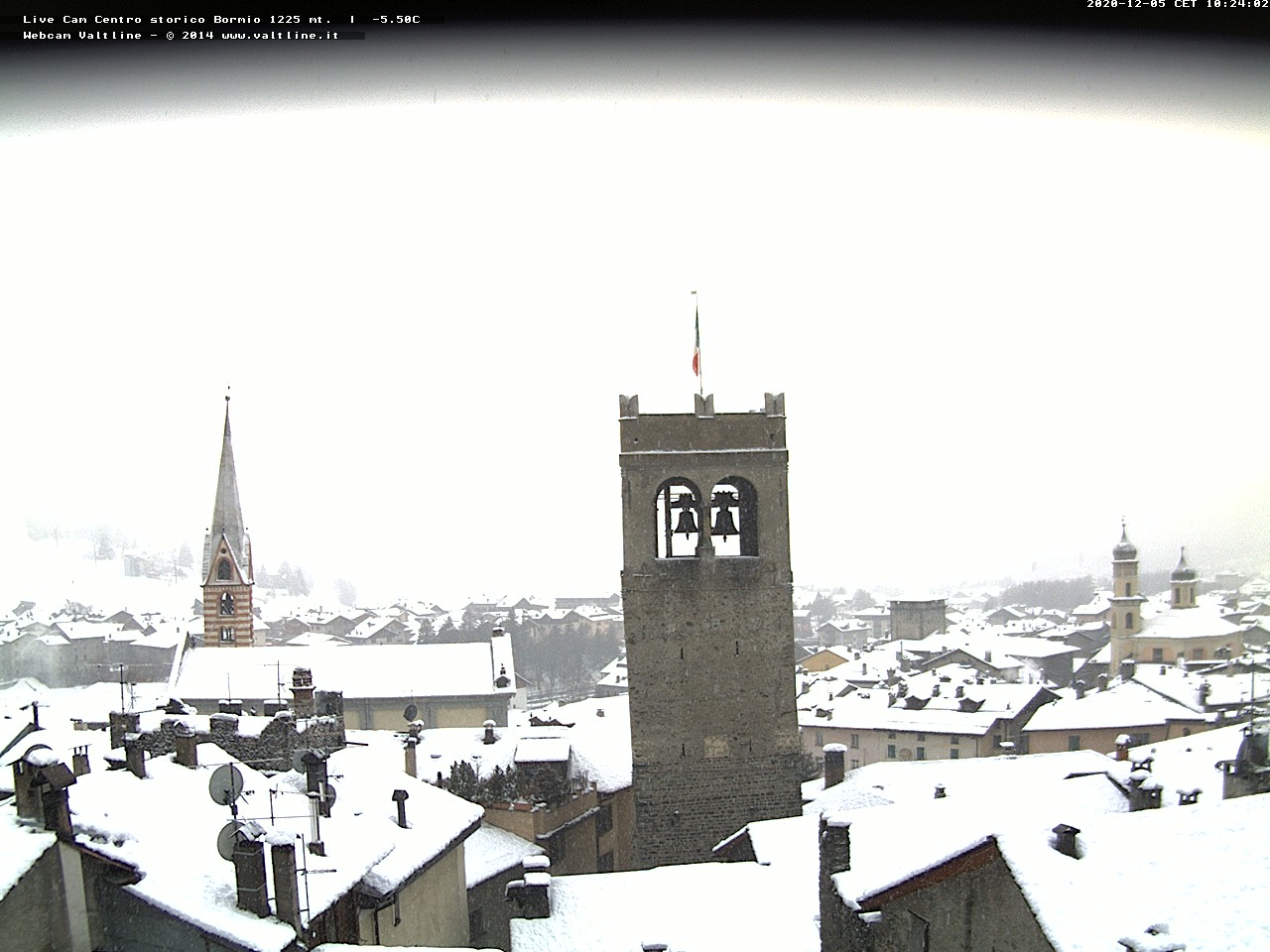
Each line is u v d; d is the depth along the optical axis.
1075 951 27.27
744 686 85.31
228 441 156.75
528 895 57.47
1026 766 86.25
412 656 155.38
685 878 60.50
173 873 38.22
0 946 31.12
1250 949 25.02
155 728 60.69
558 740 86.50
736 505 88.06
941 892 34.91
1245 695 141.75
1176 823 31.84
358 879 43.41
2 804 37.66
